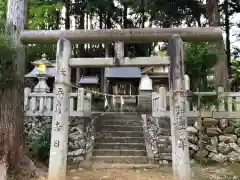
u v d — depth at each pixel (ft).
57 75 18.49
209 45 29.81
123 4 57.52
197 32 18.45
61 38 18.95
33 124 29.91
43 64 40.01
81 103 29.94
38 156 25.58
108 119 36.22
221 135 27.94
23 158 21.30
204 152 27.40
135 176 21.77
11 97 20.12
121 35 18.70
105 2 61.62
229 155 27.30
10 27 20.27
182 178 17.12
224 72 34.19
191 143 27.71
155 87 54.29
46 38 19.35
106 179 20.77
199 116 28.09
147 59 18.58
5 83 19.31
